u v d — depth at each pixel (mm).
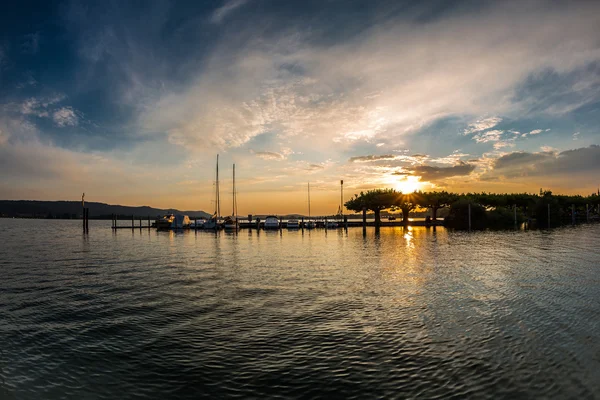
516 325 12867
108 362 10359
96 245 48281
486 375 9219
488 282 20250
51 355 10883
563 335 11844
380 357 10391
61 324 13719
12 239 61062
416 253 34781
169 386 9016
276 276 22953
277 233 74125
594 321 13203
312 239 56156
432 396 8297
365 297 17234
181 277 22891
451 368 9633
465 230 74750
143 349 11242
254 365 10031
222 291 18781
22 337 12367
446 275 22609
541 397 8172
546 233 60125
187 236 67688
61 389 8938
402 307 15430
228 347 11312
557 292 17672
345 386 8820
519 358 10156
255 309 15406
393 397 8297
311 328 12922
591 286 18969
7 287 20234
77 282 21516
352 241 51000
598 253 32594
